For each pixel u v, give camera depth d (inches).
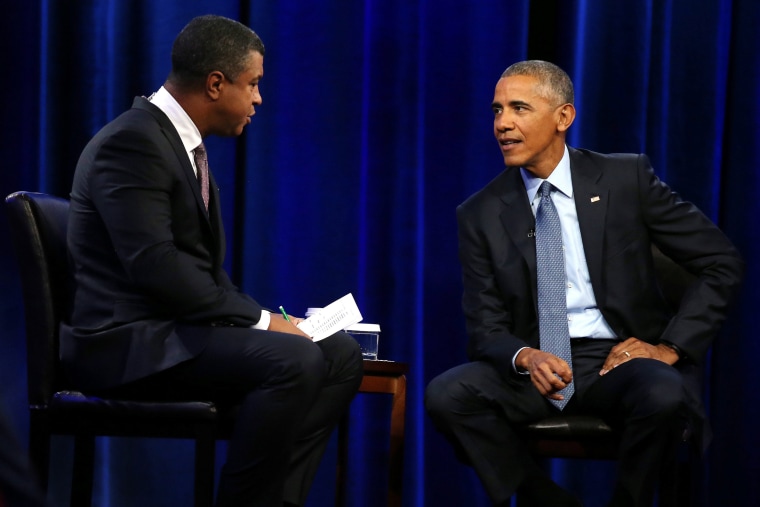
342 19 423.8
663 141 435.2
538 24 440.8
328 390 303.3
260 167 421.1
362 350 347.3
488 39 429.4
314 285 421.1
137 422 277.0
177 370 274.8
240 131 312.3
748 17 433.1
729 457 421.1
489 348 320.2
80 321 282.2
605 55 430.3
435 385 311.6
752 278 423.8
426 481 430.0
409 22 426.9
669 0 436.5
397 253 424.5
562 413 315.3
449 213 431.8
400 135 426.3
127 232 270.2
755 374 419.5
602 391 313.1
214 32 297.9
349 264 422.0
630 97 428.5
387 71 429.4
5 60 412.8
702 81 437.7
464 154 430.0
